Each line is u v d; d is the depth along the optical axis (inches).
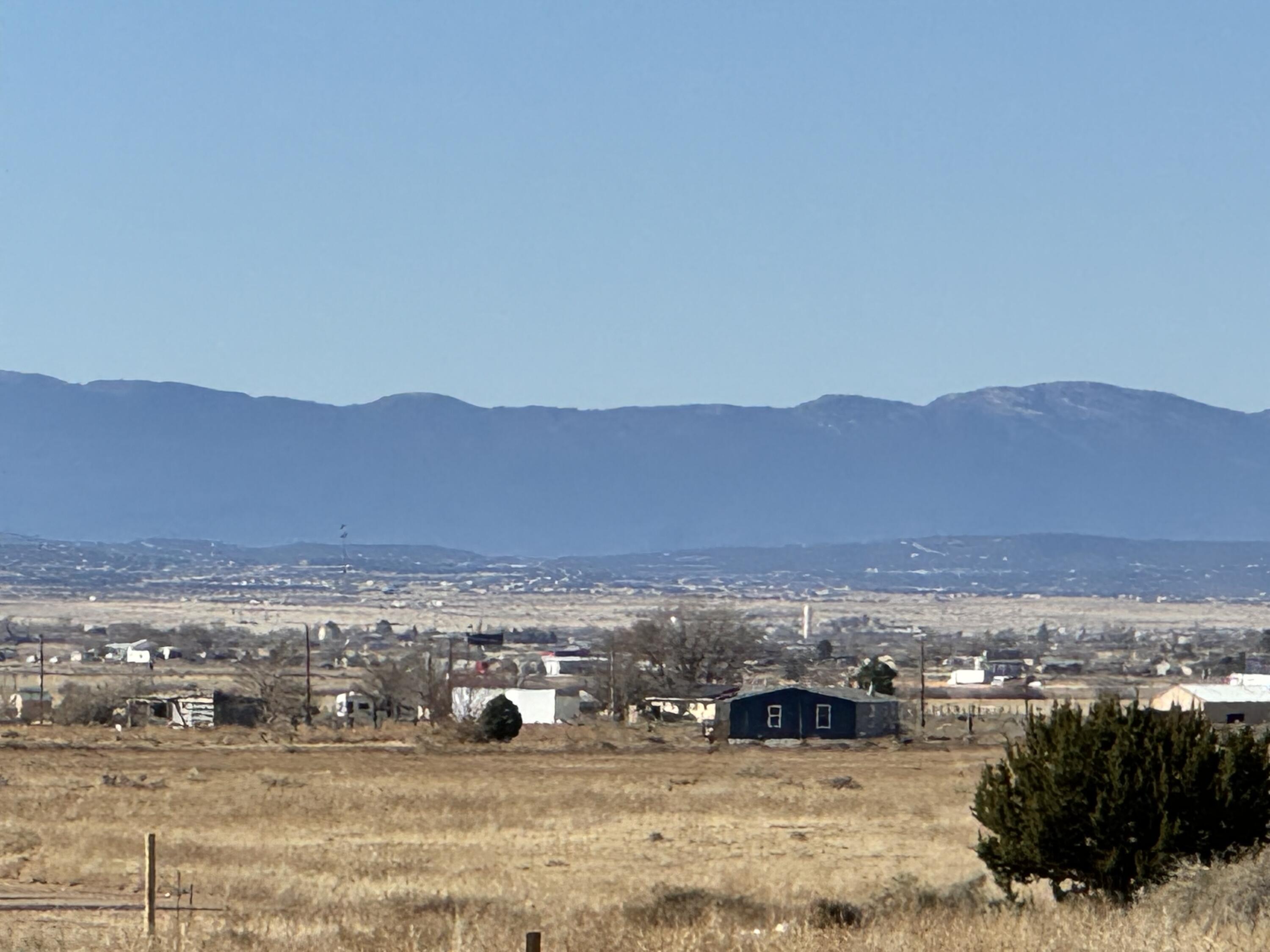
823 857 4252.0
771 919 2731.3
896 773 7121.1
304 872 3814.0
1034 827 2600.9
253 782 6166.3
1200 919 2167.8
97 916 2994.6
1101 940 2016.5
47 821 4852.4
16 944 2453.2
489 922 2706.7
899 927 2329.0
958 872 3772.1
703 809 5511.8
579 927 2549.2
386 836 4677.7
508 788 6092.5
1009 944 2069.4
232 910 3075.8
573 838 4682.6
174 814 5093.5
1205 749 2581.2
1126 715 2640.3
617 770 7091.5
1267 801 2573.8
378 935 2458.2
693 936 2310.5
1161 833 2524.6
